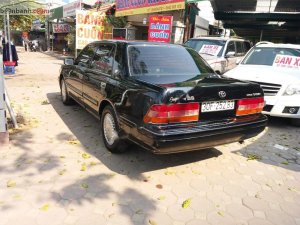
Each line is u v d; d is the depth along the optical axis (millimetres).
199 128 3494
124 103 3814
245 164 4363
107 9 15820
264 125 4160
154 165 4141
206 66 4758
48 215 2975
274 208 3328
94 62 5152
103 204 3205
